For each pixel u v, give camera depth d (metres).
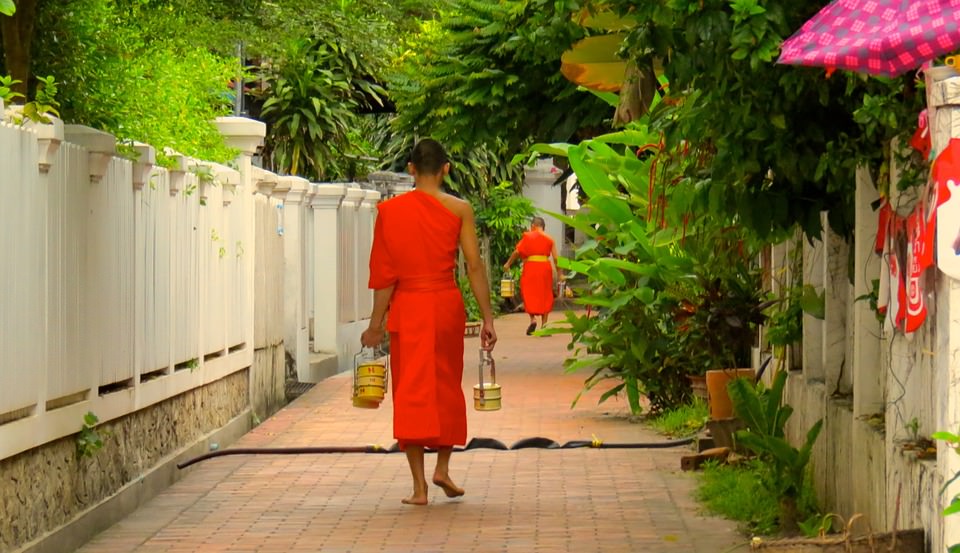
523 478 11.37
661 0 6.50
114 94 12.70
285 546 8.82
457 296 10.19
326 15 12.16
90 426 8.94
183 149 13.86
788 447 8.83
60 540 8.38
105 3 12.26
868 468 7.61
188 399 11.93
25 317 7.86
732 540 8.82
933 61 6.12
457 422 10.27
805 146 7.46
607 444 12.77
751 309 12.07
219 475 11.56
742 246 12.05
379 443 13.41
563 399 17.27
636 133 13.30
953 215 5.55
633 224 13.52
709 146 8.06
